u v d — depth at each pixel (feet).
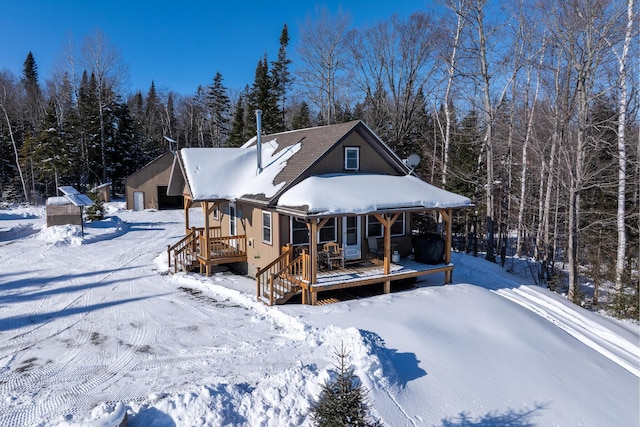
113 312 43.86
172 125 233.55
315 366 30.07
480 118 93.56
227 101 209.87
